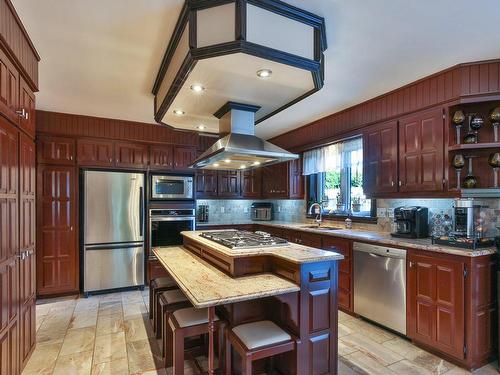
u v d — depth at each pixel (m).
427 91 2.81
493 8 1.81
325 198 4.70
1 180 1.83
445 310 2.40
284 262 2.02
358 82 2.93
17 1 1.76
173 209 4.56
